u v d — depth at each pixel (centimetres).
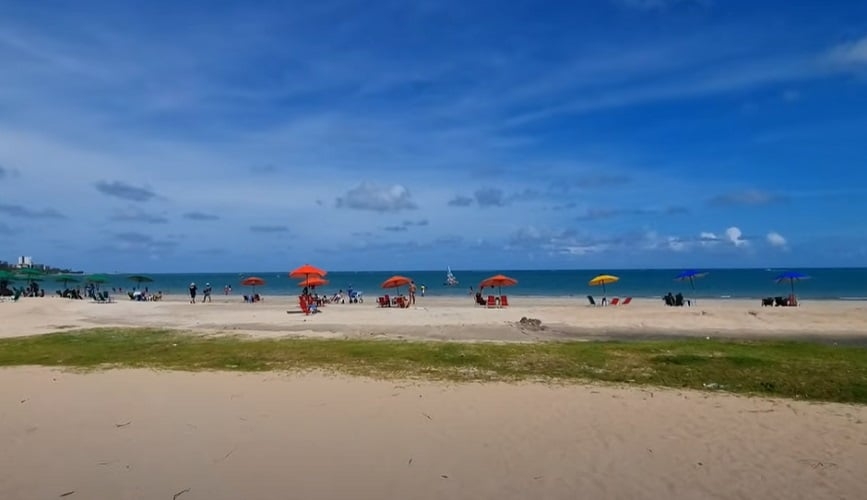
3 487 652
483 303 3928
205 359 1570
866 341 2148
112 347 1845
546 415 959
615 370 1390
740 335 2305
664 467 719
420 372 1362
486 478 684
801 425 905
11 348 1844
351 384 1212
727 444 808
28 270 5084
